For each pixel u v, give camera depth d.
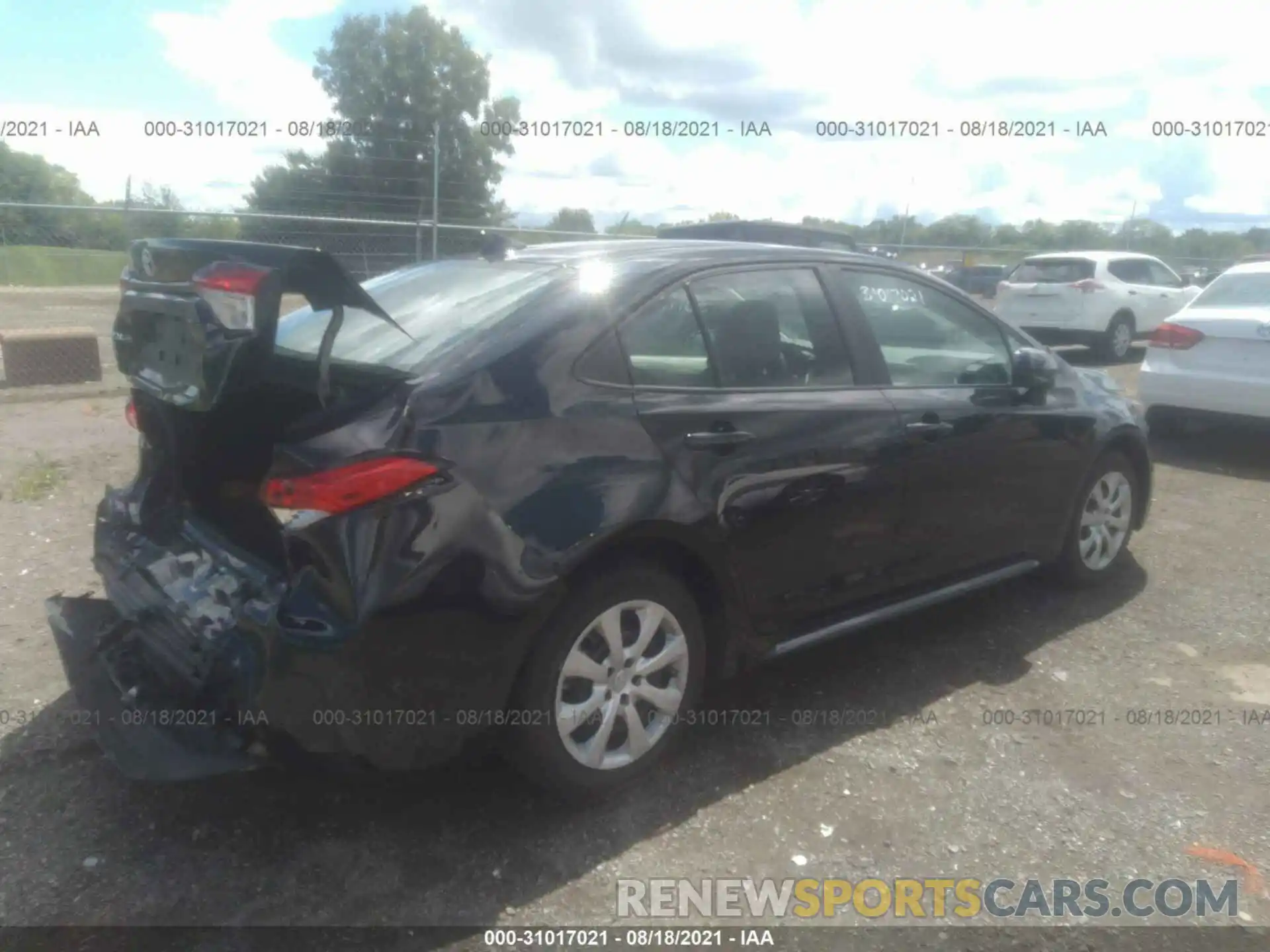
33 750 3.46
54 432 7.92
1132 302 14.77
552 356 3.11
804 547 3.65
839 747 3.64
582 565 3.04
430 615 2.76
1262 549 5.86
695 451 3.30
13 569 5.05
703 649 3.46
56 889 2.81
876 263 4.18
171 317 2.89
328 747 2.79
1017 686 4.13
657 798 3.31
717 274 3.63
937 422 4.05
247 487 3.18
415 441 2.78
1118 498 5.16
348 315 3.58
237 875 2.89
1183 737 3.77
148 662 3.20
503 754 3.10
